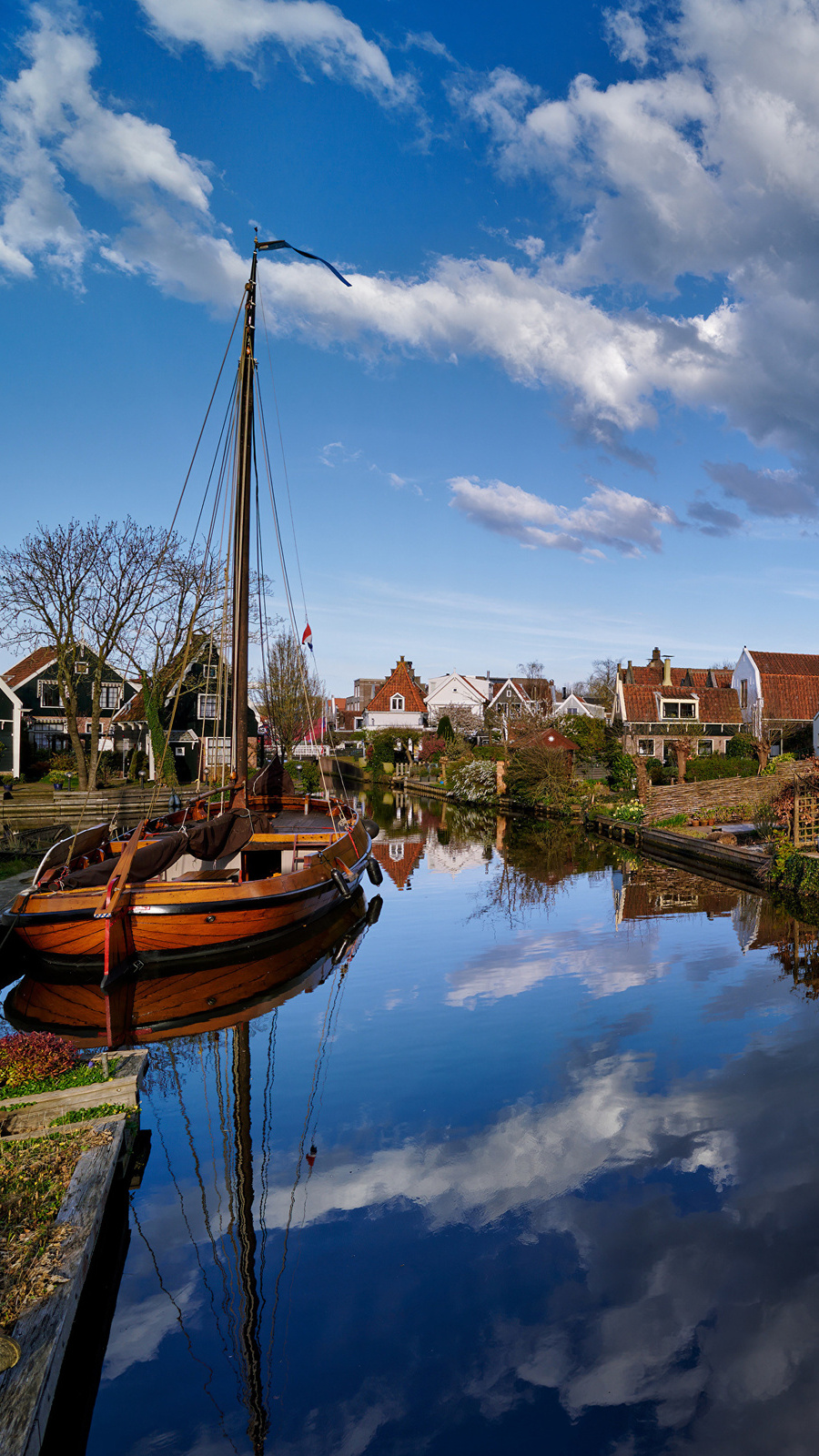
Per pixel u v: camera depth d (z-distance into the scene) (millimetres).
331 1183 6984
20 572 38625
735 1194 6691
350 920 17234
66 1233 5367
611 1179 6949
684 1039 10070
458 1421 4562
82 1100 7402
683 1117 8016
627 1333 5207
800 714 53438
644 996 11758
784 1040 9977
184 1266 5941
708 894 19453
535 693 68250
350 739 85625
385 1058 9664
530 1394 4742
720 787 32000
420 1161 7309
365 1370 5004
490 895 19828
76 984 13086
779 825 21953
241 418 19188
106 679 50125
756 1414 4590
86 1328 5371
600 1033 10352
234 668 19125
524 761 40781
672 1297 5520
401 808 43500
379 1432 4516
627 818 31312
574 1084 8836
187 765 49344
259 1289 5609
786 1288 5613
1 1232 5402
